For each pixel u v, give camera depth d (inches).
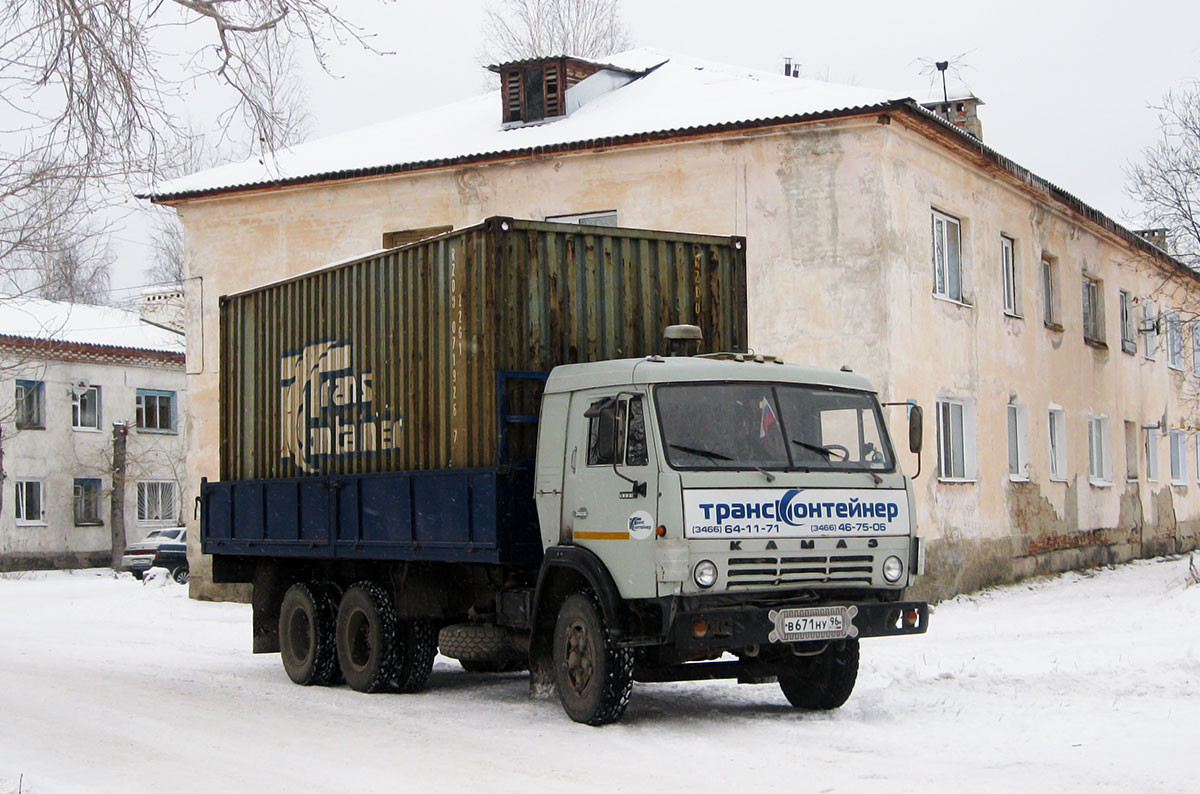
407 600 467.8
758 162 799.7
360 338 506.0
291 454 553.0
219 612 878.4
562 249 438.9
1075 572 1027.3
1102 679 435.8
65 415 1710.1
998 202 933.8
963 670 468.8
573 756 340.5
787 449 378.6
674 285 460.4
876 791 289.7
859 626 372.2
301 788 310.5
